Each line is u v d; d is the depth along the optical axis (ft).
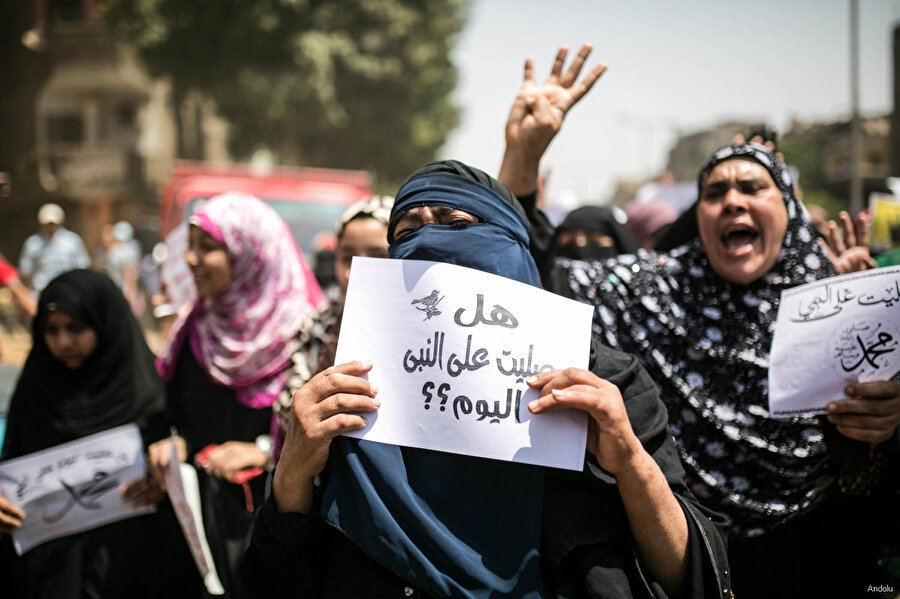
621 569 5.60
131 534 9.28
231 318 10.33
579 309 5.73
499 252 5.92
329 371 5.69
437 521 5.51
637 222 21.38
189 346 10.64
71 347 9.34
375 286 5.85
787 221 8.09
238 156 89.76
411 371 5.65
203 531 9.04
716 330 7.99
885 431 6.89
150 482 9.29
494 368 5.57
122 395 9.59
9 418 9.71
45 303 9.33
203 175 32.45
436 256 5.89
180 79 80.69
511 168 8.74
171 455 8.77
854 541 8.17
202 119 108.99
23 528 9.01
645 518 5.48
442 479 5.61
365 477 5.55
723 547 5.76
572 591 5.57
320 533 5.96
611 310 8.20
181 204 31.37
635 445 5.36
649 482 5.41
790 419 7.55
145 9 77.77
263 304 10.42
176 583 9.42
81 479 9.13
